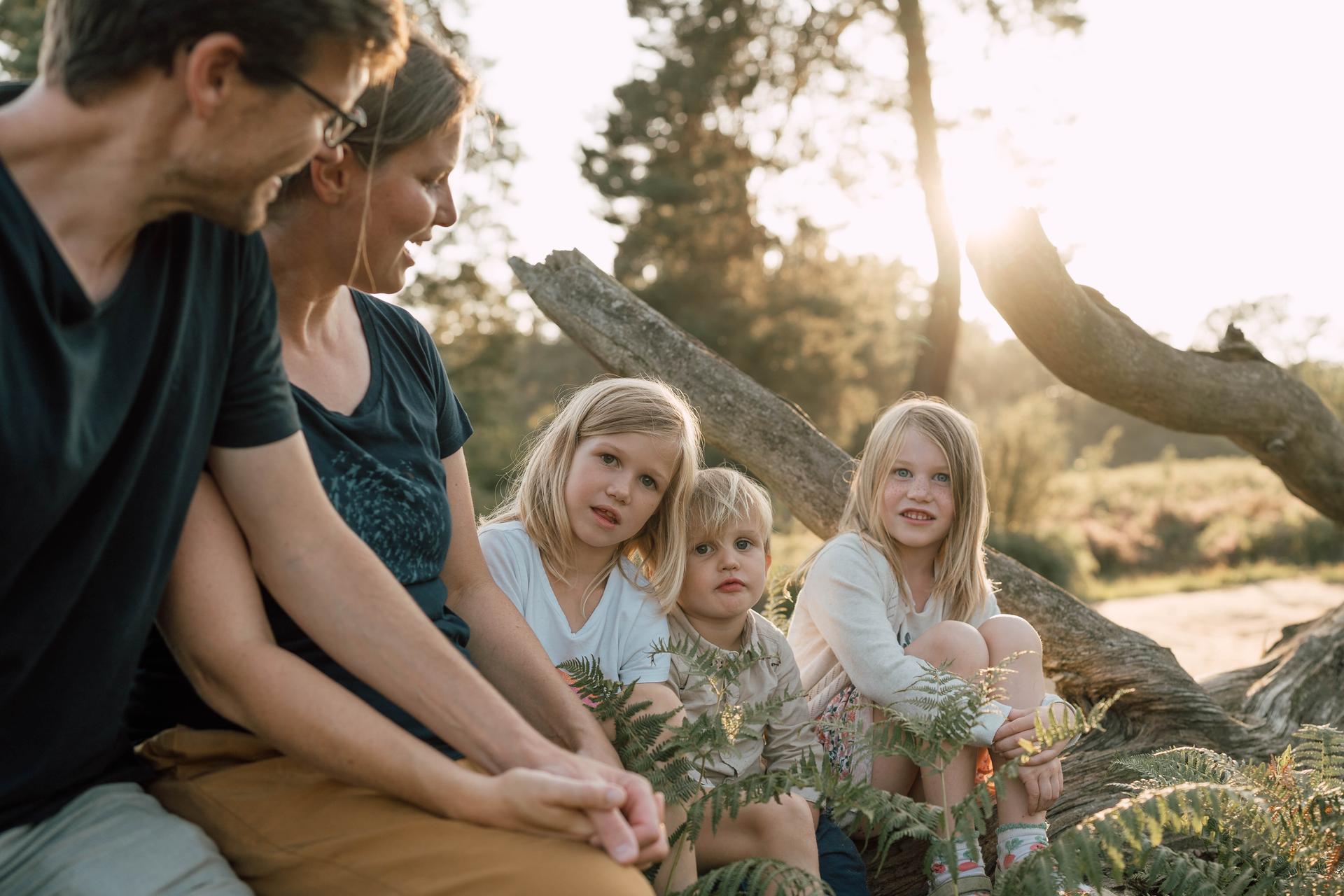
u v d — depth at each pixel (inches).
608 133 801.6
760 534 95.7
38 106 44.9
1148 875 78.0
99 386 46.5
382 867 52.1
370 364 68.6
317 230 61.7
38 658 47.7
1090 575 609.0
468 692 55.4
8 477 43.4
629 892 50.0
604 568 90.5
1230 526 705.0
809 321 837.2
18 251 43.1
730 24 552.7
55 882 49.0
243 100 45.1
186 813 57.2
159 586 51.8
